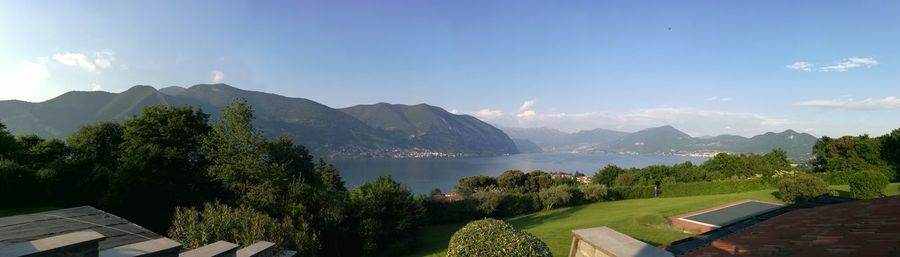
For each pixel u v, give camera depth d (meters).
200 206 34.25
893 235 4.68
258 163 35.09
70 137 37.16
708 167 84.88
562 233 32.03
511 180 91.62
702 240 10.62
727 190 62.19
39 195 23.19
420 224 38.94
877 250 4.16
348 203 35.81
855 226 5.84
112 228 12.09
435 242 39.97
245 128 36.16
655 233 28.39
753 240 6.66
